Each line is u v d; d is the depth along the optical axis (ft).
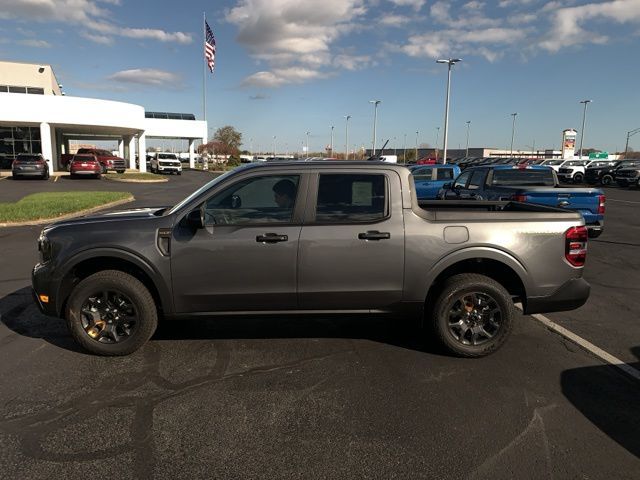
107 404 12.14
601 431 11.05
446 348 14.97
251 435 10.82
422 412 11.82
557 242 14.87
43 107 111.96
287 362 14.65
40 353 15.21
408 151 315.99
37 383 13.24
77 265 15.02
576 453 10.21
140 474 9.49
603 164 125.29
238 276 14.38
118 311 14.84
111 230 14.53
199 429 11.04
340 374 13.85
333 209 14.58
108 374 13.80
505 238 14.67
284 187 14.66
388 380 13.50
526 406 12.13
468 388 13.05
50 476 9.41
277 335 16.87
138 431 10.95
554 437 10.79
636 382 13.48
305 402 12.28
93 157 114.83
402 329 17.48
